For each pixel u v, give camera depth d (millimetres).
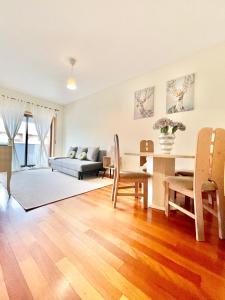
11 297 749
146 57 2814
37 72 3385
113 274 901
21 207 1858
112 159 3770
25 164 4930
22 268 927
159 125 2014
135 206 1990
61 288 802
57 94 4754
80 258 1026
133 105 3646
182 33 2229
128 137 3748
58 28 2139
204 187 1342
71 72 3379
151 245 1189
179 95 2875
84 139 4992
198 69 2656
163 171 1909
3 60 2926
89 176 3945
